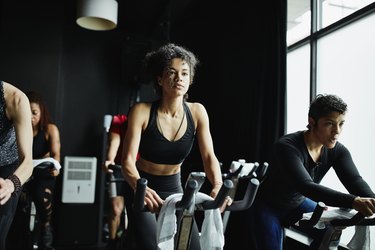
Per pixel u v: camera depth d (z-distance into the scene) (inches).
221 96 153.6
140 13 169.9
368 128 95.6
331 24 106.7
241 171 89.8
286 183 69.3
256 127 126.2
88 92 185.2
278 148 66.9
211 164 63.7
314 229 66.2
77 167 152.5
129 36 188.7
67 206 150.5
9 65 160.4
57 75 166.7
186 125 64.1
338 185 105.8
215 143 154.8
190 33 186.5
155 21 178.1
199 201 49.7
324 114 61.8
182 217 48.8
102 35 189.2
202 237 51.7
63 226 149.6
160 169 65.2
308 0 118.6
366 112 96.3
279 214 73.5
